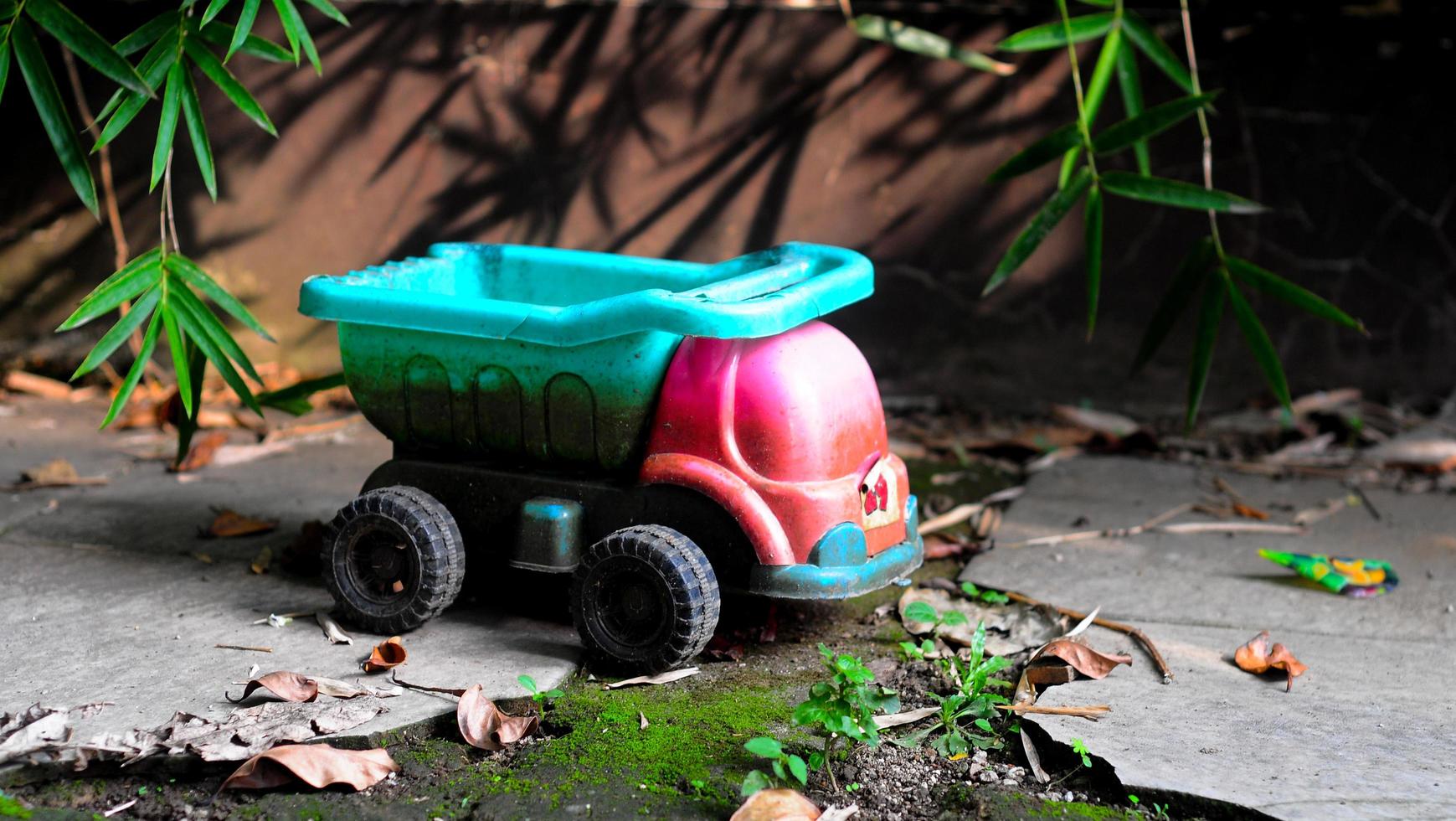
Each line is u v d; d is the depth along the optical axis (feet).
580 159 4.28
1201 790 2.68
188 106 3.07
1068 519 3.65
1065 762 2.79
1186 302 3.51
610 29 4.22
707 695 2.93
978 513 3.68
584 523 3.05
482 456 3.14
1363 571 3.33
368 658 3.00
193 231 4.37
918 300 4.30
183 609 3.15
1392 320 4.22
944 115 4.19
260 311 4.40
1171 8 4.11
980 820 2.66
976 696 2.89
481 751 2.80
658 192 4.29
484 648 3.03
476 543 3.12
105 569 3.30
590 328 2.93
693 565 2.92
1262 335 3.45
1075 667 2.99
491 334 2.99
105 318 4.43
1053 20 4.12
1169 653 3.08
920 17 4.15
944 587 3.32
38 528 3.48
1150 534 3.57
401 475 3.15
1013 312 4.29
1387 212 4.17
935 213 4.25
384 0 4.23
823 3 4.17
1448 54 4.08
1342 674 3.02
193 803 2.68
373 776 2.71
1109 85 4.14
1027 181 4.20
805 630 3.16
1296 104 4.14
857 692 2.78
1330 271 4.21
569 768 2.74
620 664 2.97
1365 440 4.09
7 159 4.35
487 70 4.26
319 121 4.30
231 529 3.46
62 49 4.27
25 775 2.70
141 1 4.25
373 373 3.14
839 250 3.20
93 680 2.91
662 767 2.74
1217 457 4.04
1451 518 3.66
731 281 2.99
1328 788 2.69
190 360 3.44
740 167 4.26
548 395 3.03
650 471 3.00
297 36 3.12
